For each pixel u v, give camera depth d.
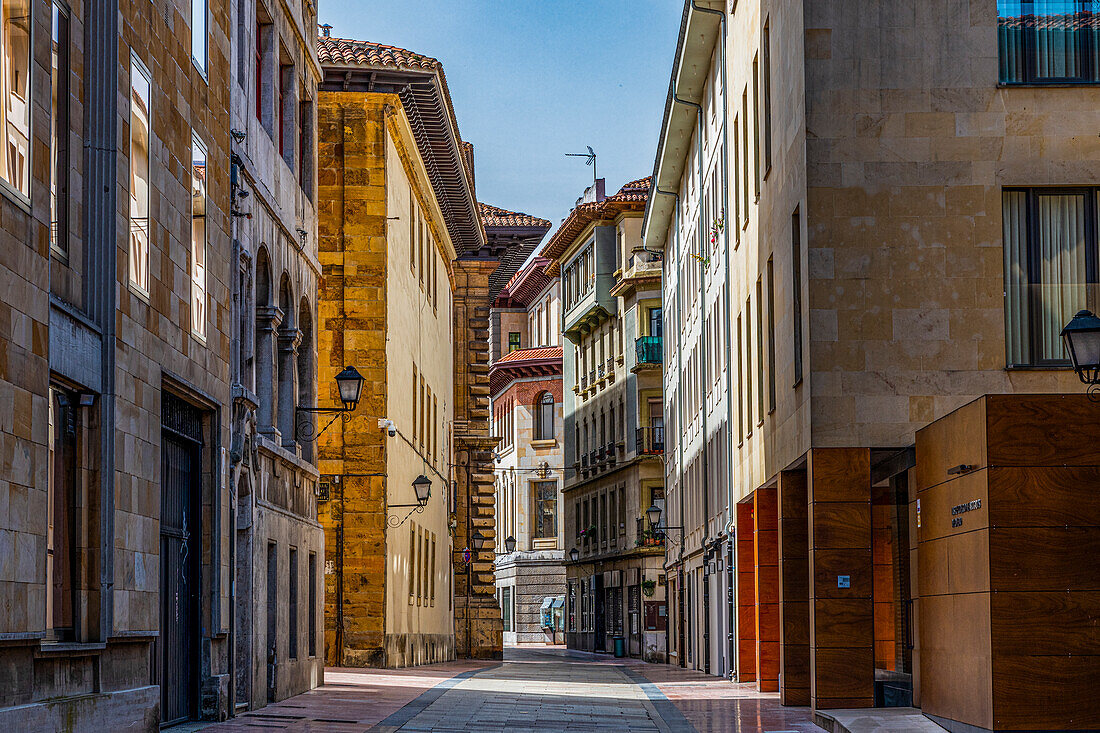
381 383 36.31
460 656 58.78
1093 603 17.52
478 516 60.31
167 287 18.39
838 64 23.11
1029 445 17.77
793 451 24.80
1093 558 17.59
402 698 26.16
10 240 12.91
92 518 15.60
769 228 27.86
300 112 29.61
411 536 42.00
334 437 36.12
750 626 35.12
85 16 16.02
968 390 22.59
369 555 35.88
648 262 68.69
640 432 68.62
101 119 16.09
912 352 22.67
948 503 19.42
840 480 22.59
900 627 22.91
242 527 22.23
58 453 15.02
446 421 56.62
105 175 16.08
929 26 23.12
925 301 22.73
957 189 22.89
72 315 14.90
